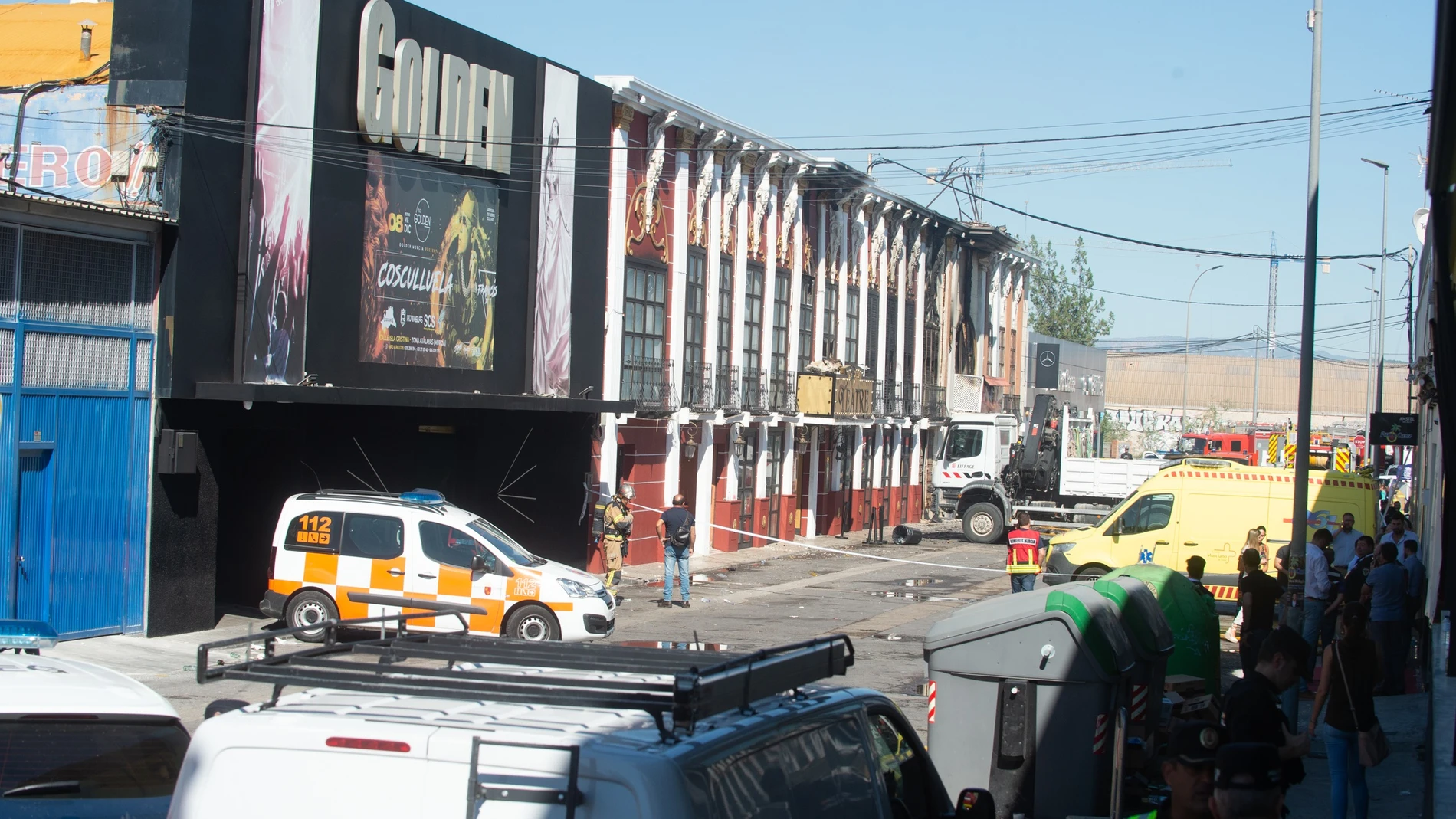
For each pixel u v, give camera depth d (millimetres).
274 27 17812
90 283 15953
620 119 26922
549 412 24797
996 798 8836
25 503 15195
